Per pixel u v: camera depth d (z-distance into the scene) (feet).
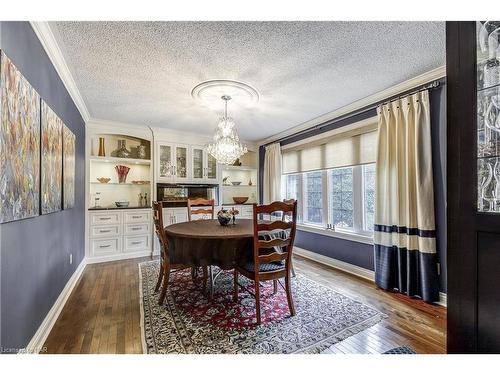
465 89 3.40
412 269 8.23
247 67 7.43
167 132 14.64
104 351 5.33
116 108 10.90
